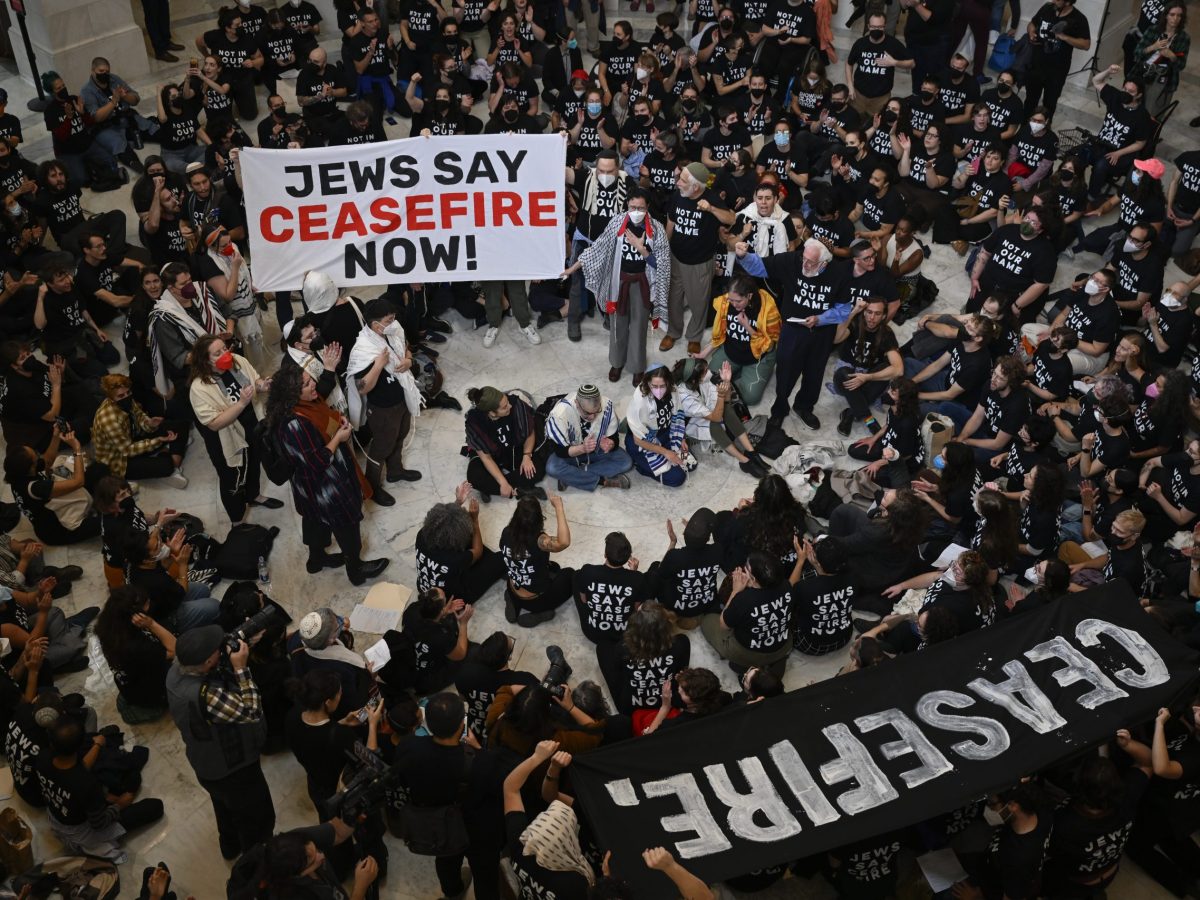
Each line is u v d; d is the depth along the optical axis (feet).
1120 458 29.76
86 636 27.63
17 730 23.12
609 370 36.42
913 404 30.01
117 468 31.63
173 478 32.37
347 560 29.25
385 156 33.37
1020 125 42.96
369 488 30.91
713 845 19.08
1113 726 20.71
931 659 21.79
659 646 23.41
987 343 32.22
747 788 19.88
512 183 33.96
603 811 19.49
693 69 46.93
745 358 33.96
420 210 34.22
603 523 31.01
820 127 44.50
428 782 19.88
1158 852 23.44
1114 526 26.53
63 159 42.88
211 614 25.40
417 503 31.83
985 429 31.65
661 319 38.17
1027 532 27.89
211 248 33.32
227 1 55.62
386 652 24.67
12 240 37.99
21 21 44.65
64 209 39.22
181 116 43.91
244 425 30.19
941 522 28.99
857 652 23.81
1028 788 20.13
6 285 35.53
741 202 38.58
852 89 47.09
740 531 27.48
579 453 31.24
